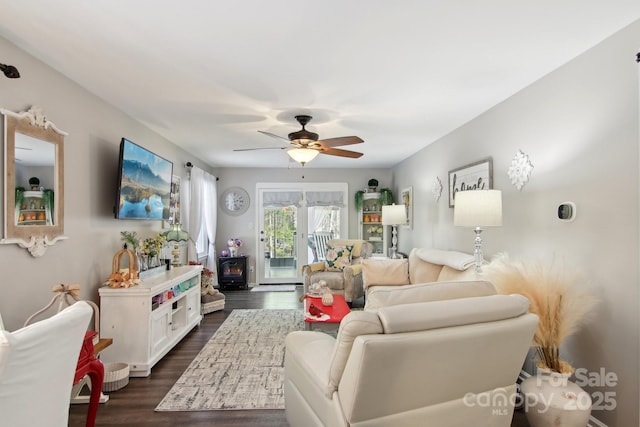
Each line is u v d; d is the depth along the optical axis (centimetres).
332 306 347
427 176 484
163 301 310
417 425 152
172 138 434
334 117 344
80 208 264
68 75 244
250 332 389
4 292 194
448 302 153
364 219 689
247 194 692
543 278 201
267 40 196
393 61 223
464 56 217
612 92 192
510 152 286
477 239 276
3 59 193
